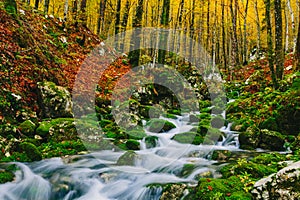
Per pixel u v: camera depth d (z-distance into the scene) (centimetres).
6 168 609
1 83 852
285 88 1156
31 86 954
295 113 929
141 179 601
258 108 1146
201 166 663
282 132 935
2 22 1034
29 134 791
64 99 955
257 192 444
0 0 1132
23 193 550
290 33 2770
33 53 1077
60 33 1572
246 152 797
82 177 609
